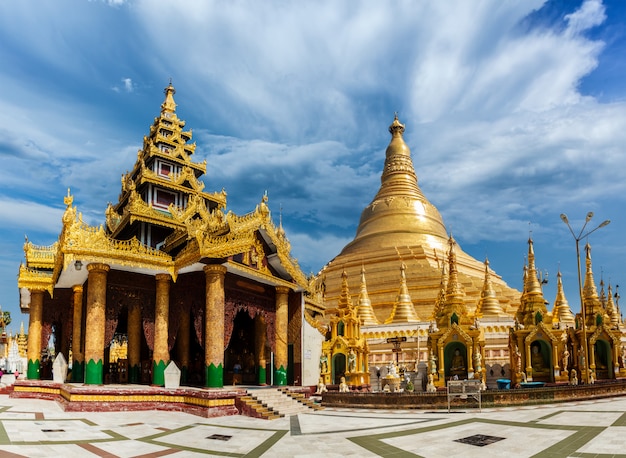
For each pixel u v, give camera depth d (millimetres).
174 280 38844
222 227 37406
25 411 33094
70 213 35750
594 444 20641
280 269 42812
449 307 54719
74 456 19531
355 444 22344
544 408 34406
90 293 36219
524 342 52031
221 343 35781
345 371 55062
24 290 51688
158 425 28562
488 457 19281
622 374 57812
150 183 48281
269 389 36969
